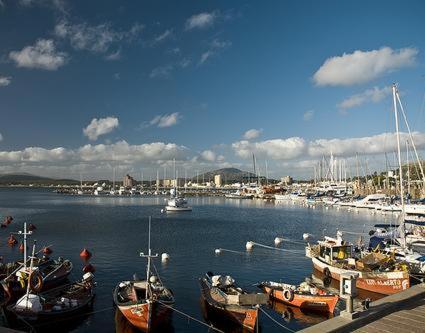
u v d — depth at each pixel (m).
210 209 168.38
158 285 33.72
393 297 23.28
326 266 45.00
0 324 30.62
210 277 37.00
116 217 125.00
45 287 39.28
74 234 83.75
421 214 89.75
